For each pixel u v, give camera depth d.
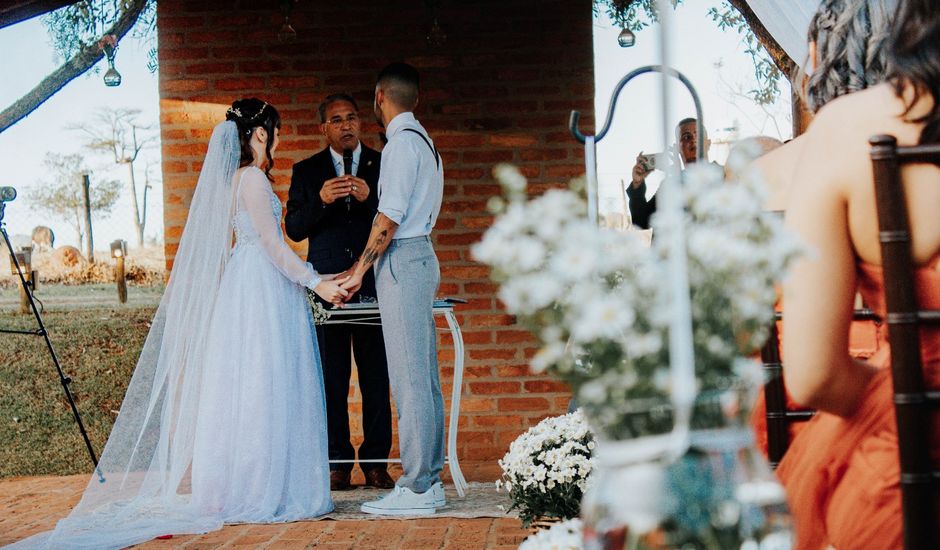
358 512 4.42
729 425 1.19
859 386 1.45
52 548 3.80
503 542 3.71
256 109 4.70
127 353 7.01
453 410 4.77
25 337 7.00
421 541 3.78
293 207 5.41
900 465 1.38
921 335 1.41
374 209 5.39
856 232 1.43
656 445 1.17
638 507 1.16
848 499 1.49
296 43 6.09
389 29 6.09
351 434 6.00
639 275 1.21
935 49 1.40
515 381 6.00
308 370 4.52
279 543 3.82
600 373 1.19
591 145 2.00
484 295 6.01
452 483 5.21
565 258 1.21
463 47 6.07
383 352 5.23
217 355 4.42
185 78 6.11
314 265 5.34
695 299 1.20
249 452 4.34
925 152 1.36
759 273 1.21
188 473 4.48
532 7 6.07
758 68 5.82
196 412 4.41
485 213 6.03
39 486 5.64
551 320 1.23
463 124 6.07
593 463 2.77
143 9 6.53
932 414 1.39
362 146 5.47
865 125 1.43
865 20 1.68
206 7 6.12
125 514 4.20
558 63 6.06
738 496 1.17
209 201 4.54
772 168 2.25
